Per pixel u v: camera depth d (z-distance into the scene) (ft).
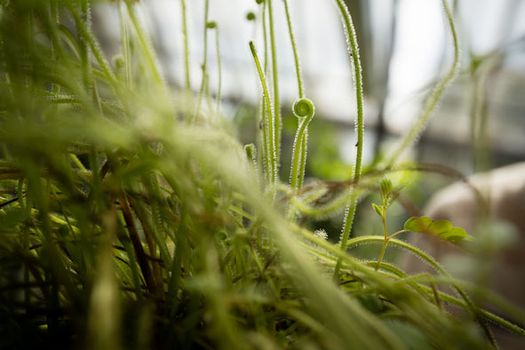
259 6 0.60
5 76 0.51
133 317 0.49
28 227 0.54
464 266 0.54
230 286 0.50
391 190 0.55
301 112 0.55
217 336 0.46
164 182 0.58
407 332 0.49
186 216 0.51
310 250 0.56
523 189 1.13
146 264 0.54
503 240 0.49
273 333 0.50
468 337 0.47
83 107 0.52
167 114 0.47
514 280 1.02
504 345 0.68
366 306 0.52
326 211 0.52
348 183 0.52
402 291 0.49
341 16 0.54
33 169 0.48
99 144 0.49
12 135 0.46
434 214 1.30
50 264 0.51
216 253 0.50
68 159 0.53
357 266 0.50
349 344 0.42
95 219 0.50
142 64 0.58
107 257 0.44
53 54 0.52
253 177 0.55
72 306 0.49
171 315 0.49
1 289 0.51
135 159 0.52
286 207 0.56
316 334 0.48
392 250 1.41
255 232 0.52
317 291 0.43
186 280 0.52
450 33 0.55
